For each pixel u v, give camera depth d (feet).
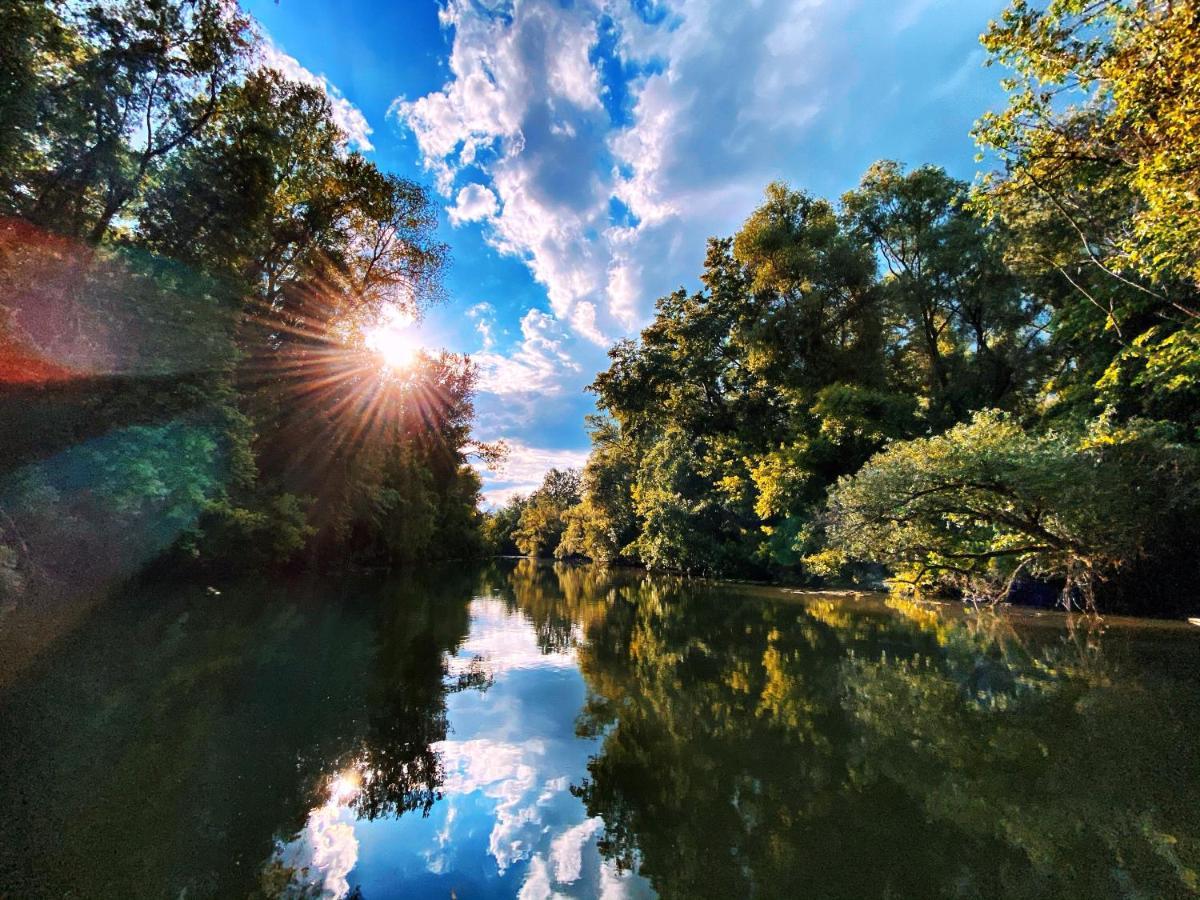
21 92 30.55
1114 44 25.34
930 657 26.45
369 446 80.74
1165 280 36.22
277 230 60.08
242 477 48.03
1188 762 13.82
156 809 12.36
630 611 48.42
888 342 84.12
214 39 44.04
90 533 36.78
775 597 56.08
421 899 9.26
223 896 9.37
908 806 12.29
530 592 67.77
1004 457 33.65
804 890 9.44
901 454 39.17
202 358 41.75
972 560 41.47
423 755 16.08
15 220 32.50
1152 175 23.50
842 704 19.80
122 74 38.86
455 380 127.13
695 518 91.25
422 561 122.31
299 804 12.98
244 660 25.88
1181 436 35.29
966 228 70.64
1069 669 22.98
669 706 20.42
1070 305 48.01
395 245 72.43
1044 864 9.97
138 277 37.99
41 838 11.00
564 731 18.11
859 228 84.33
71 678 21.70
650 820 12.10
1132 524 31.40
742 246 82.94
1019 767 13.93
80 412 35.65
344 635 33.42
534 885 9.75
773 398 85.25
